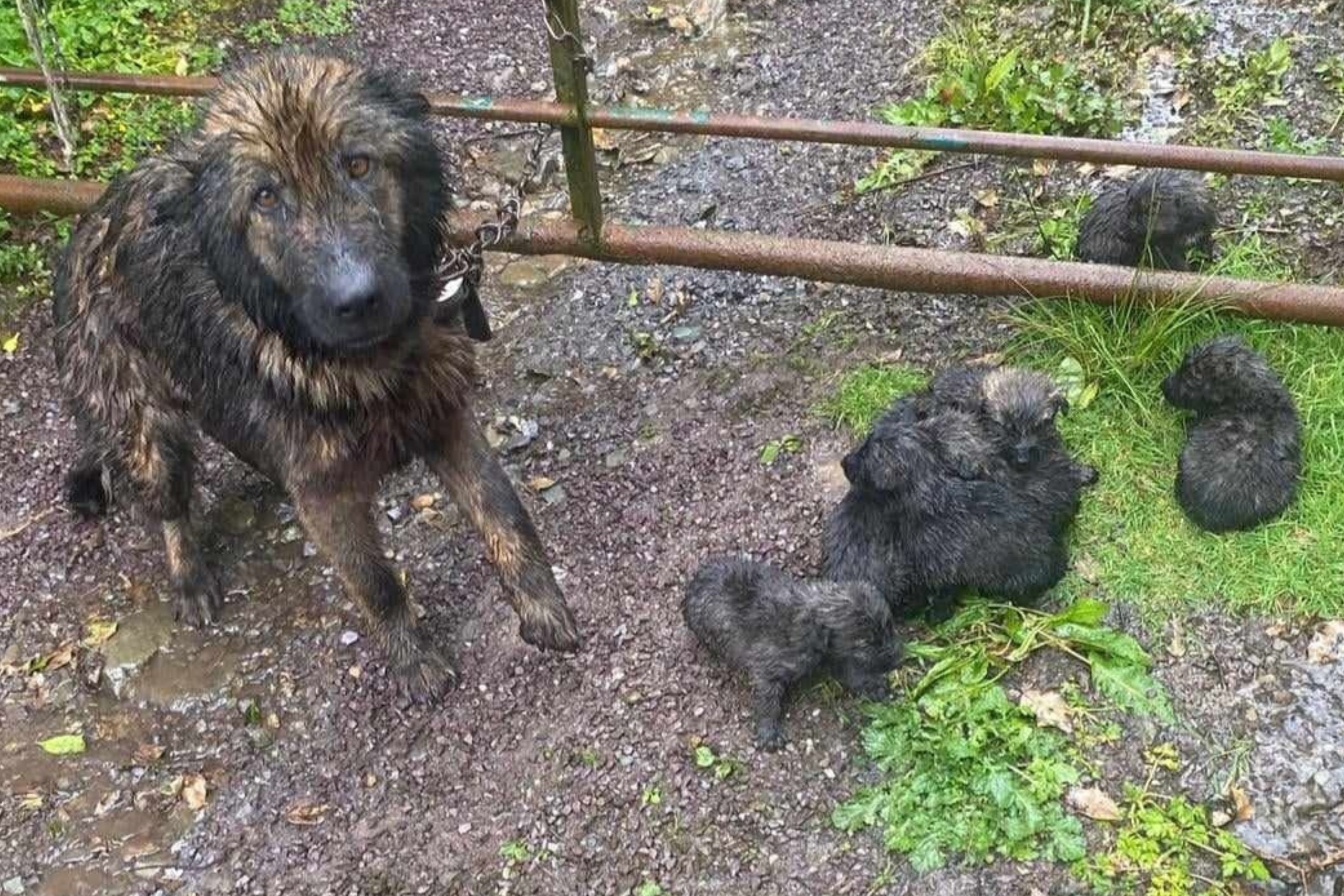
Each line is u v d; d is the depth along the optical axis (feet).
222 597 5.64
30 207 6.79
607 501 5.76
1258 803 4.42
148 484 5.32
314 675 5.30
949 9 8.20
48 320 6.86
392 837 4.75
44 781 5.05
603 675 5.12
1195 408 5.31
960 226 6.75
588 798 4.74
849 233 6.87
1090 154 5.62
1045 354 5.93
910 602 5.04
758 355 6.28
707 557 5.45
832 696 4.88
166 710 5.27
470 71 8.47
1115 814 4.42
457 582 5.57
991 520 4.84
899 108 7.50
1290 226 6.33
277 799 4.92
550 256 6.94
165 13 8.61
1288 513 5.11
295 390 4.54
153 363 5.15
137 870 4.75
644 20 8.70
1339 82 7.06
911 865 4.40
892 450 4.82
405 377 4.70
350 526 4.91
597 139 7.82
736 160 7.50
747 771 4.72
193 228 4.33
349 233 3.95
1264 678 4.73
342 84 4.08
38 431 6.41
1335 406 5.41
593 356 6.46
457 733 5.03
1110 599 5.02
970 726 4.67
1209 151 5.50
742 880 4.45
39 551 5.90
